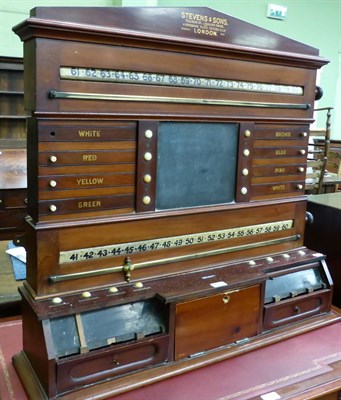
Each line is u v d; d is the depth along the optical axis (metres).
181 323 1.11
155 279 1.17
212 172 1.23
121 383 1.02
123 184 1.10
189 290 1.11
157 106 1.10
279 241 1.39
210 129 1.20
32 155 1.01
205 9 1.13
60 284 1.05
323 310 1.39
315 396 1.05
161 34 1.07
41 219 1.01
